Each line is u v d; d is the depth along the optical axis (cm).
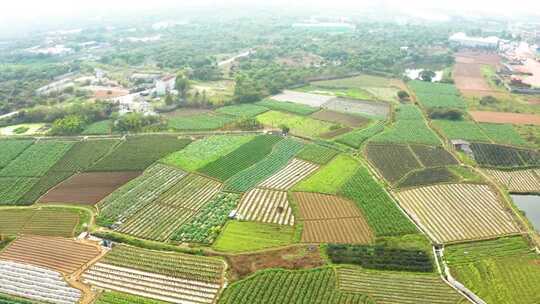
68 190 11406
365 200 10544
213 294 7788
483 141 13750
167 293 7819
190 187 11356
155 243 9156
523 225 9562
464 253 8694
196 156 13062
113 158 13038
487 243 9012
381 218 9819
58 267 8550
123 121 15112
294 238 9194
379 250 8719
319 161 12631
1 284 8138
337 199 10681
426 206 10388
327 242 9056
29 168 12594
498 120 15562
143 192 11156
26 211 10538
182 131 15112
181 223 9838
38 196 11156
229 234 9394
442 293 7650
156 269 8412
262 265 8394
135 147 13775
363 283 7906
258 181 11588
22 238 9506
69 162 12888
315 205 10431
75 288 7994
